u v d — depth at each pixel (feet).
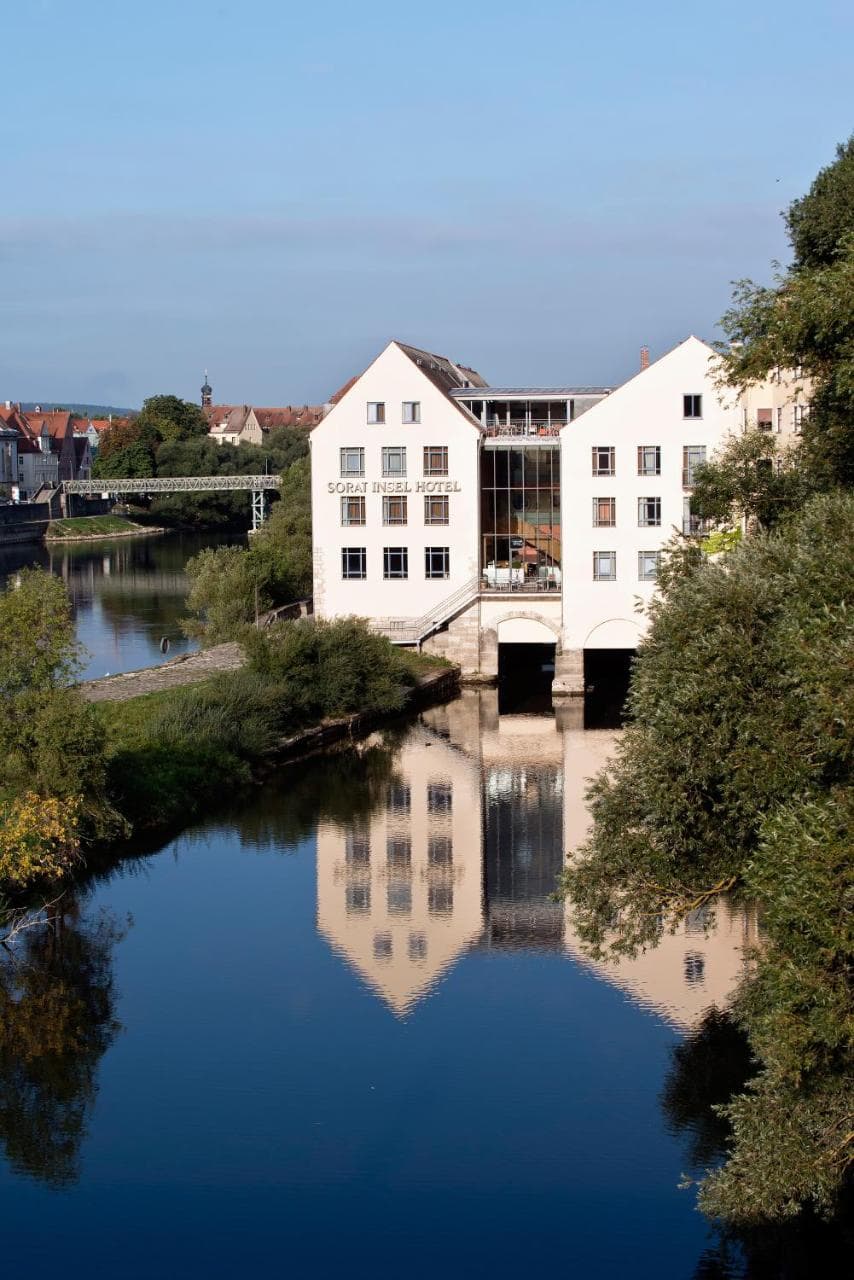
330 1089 90.48
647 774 76.38
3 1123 86.38
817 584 67.41
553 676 263.08
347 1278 71.92
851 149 166.81
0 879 120.67
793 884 56.75
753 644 72.49
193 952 113.19
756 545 81.25
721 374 214.28
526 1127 85.76
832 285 91.35
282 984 106.93
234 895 127.85
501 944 115.55
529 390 252.62
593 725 213.46
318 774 177.58
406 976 108.37
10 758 125.90
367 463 242.58
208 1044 96.78
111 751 134.72
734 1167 64.95
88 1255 73.87
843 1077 60.54
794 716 67.92
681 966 109.70
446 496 241.76
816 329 94.89
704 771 72.64
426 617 244.01
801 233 166.20
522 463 243.19
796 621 65.10
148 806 145.79
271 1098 89.40
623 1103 88.28
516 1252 73.87
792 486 124.67
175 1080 91.86
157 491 606.96
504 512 244.63
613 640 233.35
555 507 243.60
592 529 231.50
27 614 127.95
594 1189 79.41
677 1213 76.95
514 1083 91.04
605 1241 74.74
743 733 70.33
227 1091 90.33
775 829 60.18
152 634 293.02
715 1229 75.00
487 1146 83.61
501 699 236.22
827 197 162.81
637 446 228.63
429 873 135.85
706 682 71.92
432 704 231.09
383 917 122.31
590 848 83.71
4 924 117.80
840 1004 56.08
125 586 395.96
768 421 224.33
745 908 121.39
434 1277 71.77
